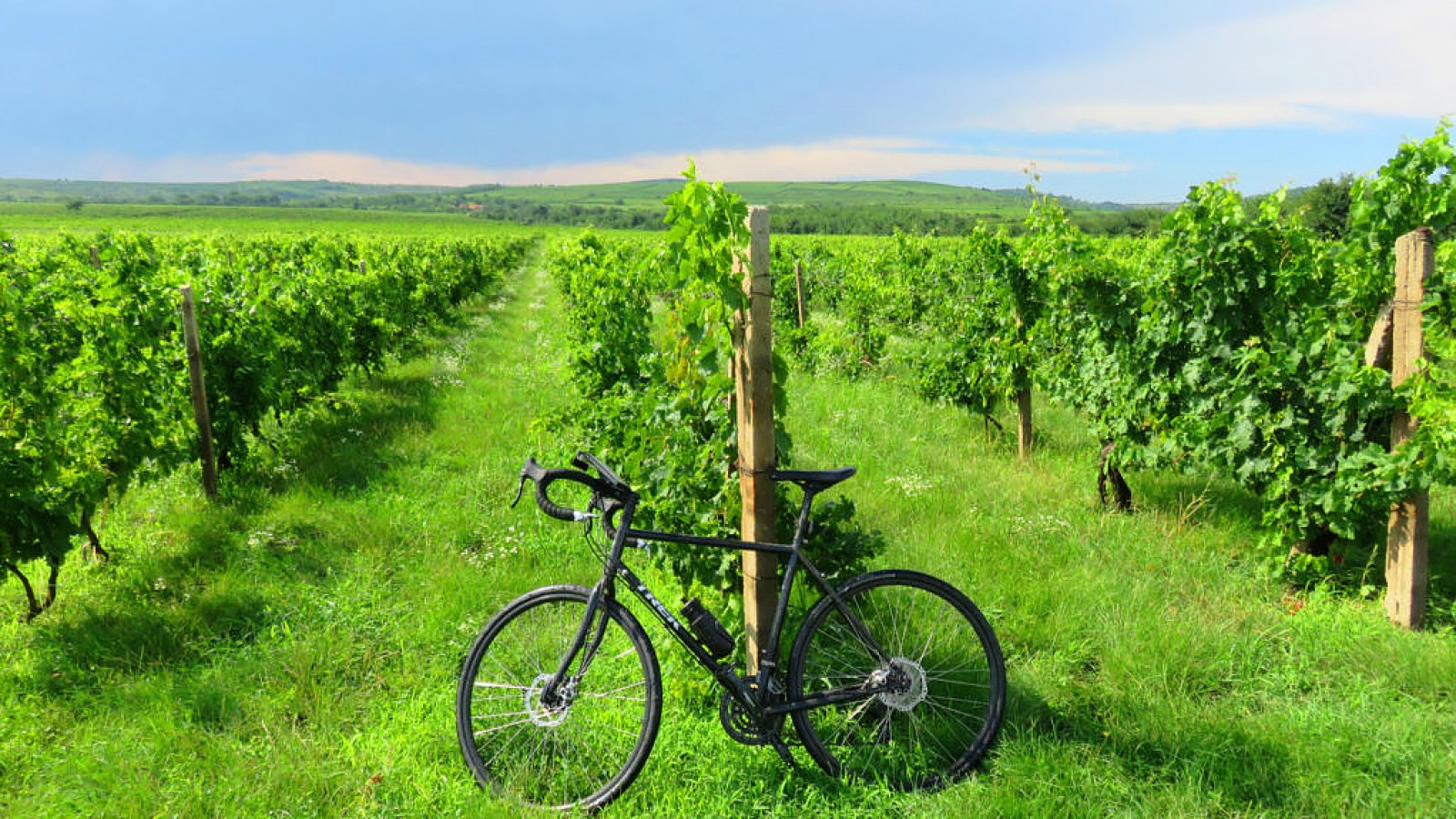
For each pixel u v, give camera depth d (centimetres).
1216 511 578
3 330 421
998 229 759
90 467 466
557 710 290
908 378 1078
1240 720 328
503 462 708
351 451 745
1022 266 709
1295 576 470
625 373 805
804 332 1199
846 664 329
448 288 1948
